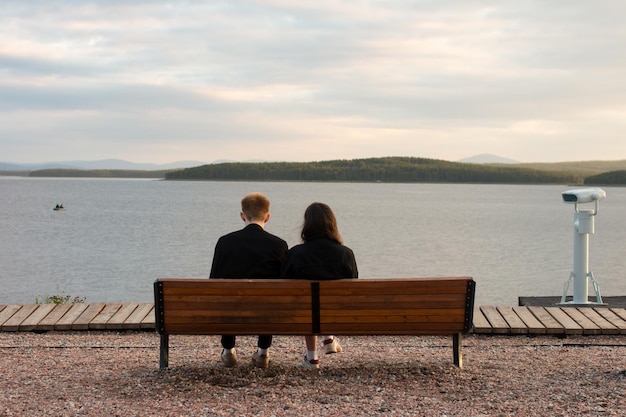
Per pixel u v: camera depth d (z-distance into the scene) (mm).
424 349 7098
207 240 51938
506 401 4832
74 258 40156
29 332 7777
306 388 5219
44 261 38531
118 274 33594
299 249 5758
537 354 6793
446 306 5715
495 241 53781
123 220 75438
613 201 177000
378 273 35219
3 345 7105
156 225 67938
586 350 6988
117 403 4789
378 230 64688
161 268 36031
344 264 5754
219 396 4992
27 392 5113
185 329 5711
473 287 5699
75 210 96250
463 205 133125
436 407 4664
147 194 180125
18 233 57062
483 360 6520
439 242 52656
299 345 7348
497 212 106562
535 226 72750
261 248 5961
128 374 5730
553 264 39062
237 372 5738
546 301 11133
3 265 36656
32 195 161750
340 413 4535
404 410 4598
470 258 42000
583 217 10594
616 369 5891
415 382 5418
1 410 4625
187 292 5637
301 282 5586
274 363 6148
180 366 6066
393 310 5688
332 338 6027
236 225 68750
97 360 6406
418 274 34750
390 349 7086
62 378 5605
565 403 4730
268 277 5941
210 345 7273
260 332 5695
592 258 42281
